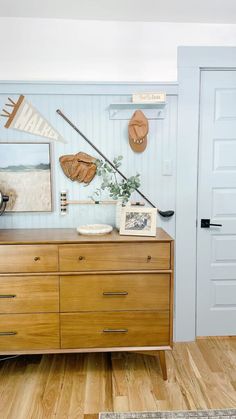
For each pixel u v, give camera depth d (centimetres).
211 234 236
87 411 167
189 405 171
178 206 228
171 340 193
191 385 187
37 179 221
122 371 201
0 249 183
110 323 191
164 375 192
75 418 162
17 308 187
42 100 215
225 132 228
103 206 226
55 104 216
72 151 221
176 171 226
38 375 198
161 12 203
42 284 186
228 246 237
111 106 213
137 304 191
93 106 218
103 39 216
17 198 221
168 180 227
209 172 231
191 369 203
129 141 221
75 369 204
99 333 191
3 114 214
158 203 228
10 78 215
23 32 213
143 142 219
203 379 192
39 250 184
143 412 166
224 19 212
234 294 240
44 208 222
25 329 188
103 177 222
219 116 227
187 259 233
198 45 219
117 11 201
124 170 224
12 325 188
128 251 187
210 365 207
